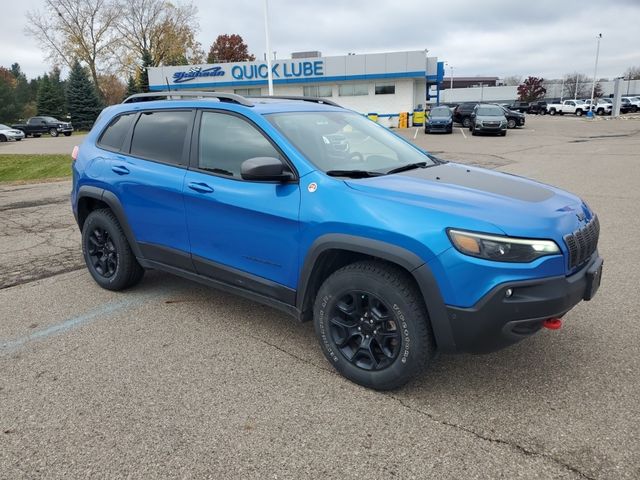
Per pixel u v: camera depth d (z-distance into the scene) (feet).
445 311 8.93
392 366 9.75
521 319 8.75
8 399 10.13
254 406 9.76
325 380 10.66
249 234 11.44
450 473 7.89
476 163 48.03
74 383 10.68
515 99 284.61
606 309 13.82
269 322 13.58
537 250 8.76
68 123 139.95
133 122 14.89
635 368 10.78
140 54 194.90
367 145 12.75
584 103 185.37
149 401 9.97
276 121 11.76
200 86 130.62
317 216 10.13
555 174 39.19
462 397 9.92
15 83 280.10
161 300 15.21
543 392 10.00
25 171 58.80
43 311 14.53
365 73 119.85
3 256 20.10
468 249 8.68
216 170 12.28
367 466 8.09
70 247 21.30
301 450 8.50
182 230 13.00
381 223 9.31
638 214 24.85
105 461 8.30
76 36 187.11
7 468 8.17
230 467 8.12
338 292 10.21
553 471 7.87
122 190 14.37
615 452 8.24
